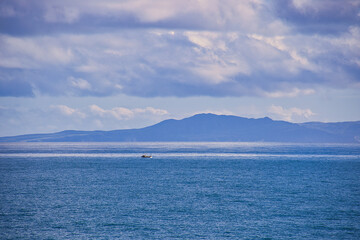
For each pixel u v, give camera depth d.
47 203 158.75
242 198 169.38
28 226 126.31
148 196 174.25
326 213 141.62
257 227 125.25
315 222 130.50
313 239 115.00
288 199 167.00
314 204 156.38
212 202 160.50
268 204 156.50
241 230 122.38
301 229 123.44
